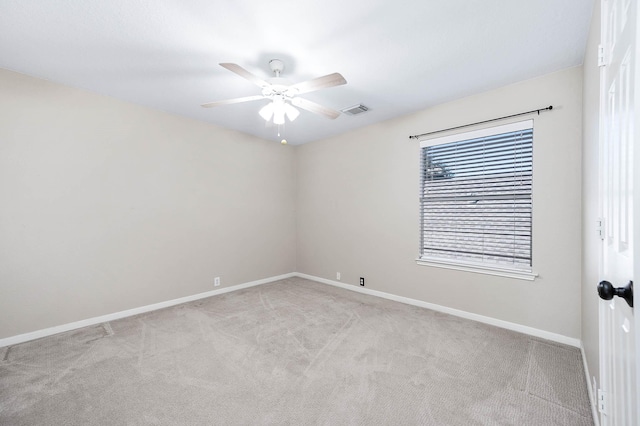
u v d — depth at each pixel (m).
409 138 3.46
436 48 2.10
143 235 3.24
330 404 1.69
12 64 2.32
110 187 3.00
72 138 2.75
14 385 1.87
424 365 2.10
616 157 0.97
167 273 3.45
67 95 2.71
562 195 2.43
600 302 1.29
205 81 2.59
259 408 1.66
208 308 3.35
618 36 0.93
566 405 1.66
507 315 2.73
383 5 1.67
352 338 2.55
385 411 1.63
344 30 1.89
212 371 2.04
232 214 4.13
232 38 1.97
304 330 2.72
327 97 2.97
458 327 2.76
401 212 3.56
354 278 4.12
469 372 2.01
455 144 3.10
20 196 2.49
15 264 2.46
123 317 3.07
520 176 2.68
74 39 1.97
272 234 4.68
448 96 2.96
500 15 1.75
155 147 3.33
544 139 2.51
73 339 2.53
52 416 1.59
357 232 4.08
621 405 0.89
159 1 1.62
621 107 0.88
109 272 2.99
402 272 3.56
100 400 1.73
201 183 3.77
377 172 3.81
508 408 1.64
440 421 1.55
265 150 4.57
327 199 4.50
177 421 1.56
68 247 2.74
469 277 2.99
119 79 2.57
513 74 2.50
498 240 2.83
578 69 2.35
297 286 4.36
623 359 0.86
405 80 2.60
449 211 3.17
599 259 1.34
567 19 1.78
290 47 2.08
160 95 2.92
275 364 2.12
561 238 2.44
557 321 2.46
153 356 2.24
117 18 1.76
